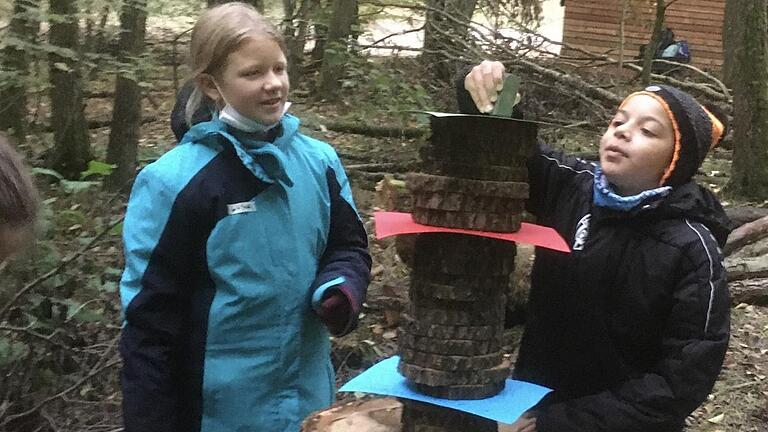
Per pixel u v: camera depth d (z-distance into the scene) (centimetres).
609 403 162
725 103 745
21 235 125
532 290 187
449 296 144
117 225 328
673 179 166
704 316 158
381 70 601
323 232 193
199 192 177
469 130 140
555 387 182
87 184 338
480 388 147
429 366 147
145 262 177
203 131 180
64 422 313
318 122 554
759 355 376
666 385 158
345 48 631
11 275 305
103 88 788
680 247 162
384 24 968
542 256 183
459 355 146
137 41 494
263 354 183
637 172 166
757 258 429
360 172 574
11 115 466
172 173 178
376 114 630
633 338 169
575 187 183
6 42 377
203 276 181
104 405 322
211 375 181
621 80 788
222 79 176
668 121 163
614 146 167
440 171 143
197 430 185
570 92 661
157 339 177
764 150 584
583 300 173
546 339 183
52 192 430
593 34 1304
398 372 155
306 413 191
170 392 179
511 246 147
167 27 733
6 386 312
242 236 178
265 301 181
